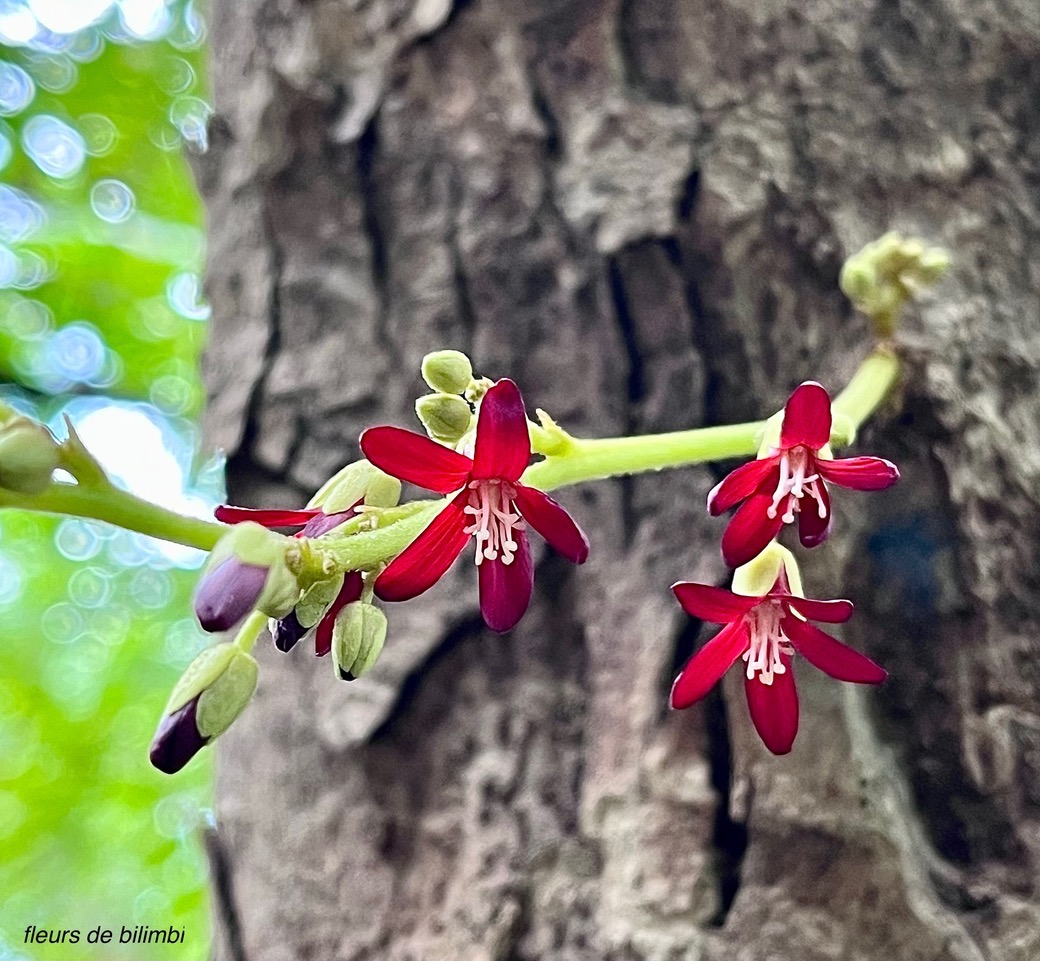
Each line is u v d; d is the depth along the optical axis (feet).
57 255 1.71
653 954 0.54
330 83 0.68
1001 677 0.54
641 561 0.60
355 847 0.61
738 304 0.61
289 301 0.68
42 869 1.88
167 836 1.91
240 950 0.64
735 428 0.49
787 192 0.61
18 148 1.69
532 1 0.65
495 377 0.63
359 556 0.40
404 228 0.66
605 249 0.62
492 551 0.41
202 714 0.40
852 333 0.59
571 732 0.60
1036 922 0.52
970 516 0.56
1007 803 0.54
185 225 1.78
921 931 0.52
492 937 0.57
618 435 0.62
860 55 0.62
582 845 0.58
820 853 0.54
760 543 0.43
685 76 0.63
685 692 0.46
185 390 1.86
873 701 0.56
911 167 0.61
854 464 0.43
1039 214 0.60
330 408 0.66
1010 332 0.58
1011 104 0.62
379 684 0.61
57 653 1.98
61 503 0.38
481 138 0.66
